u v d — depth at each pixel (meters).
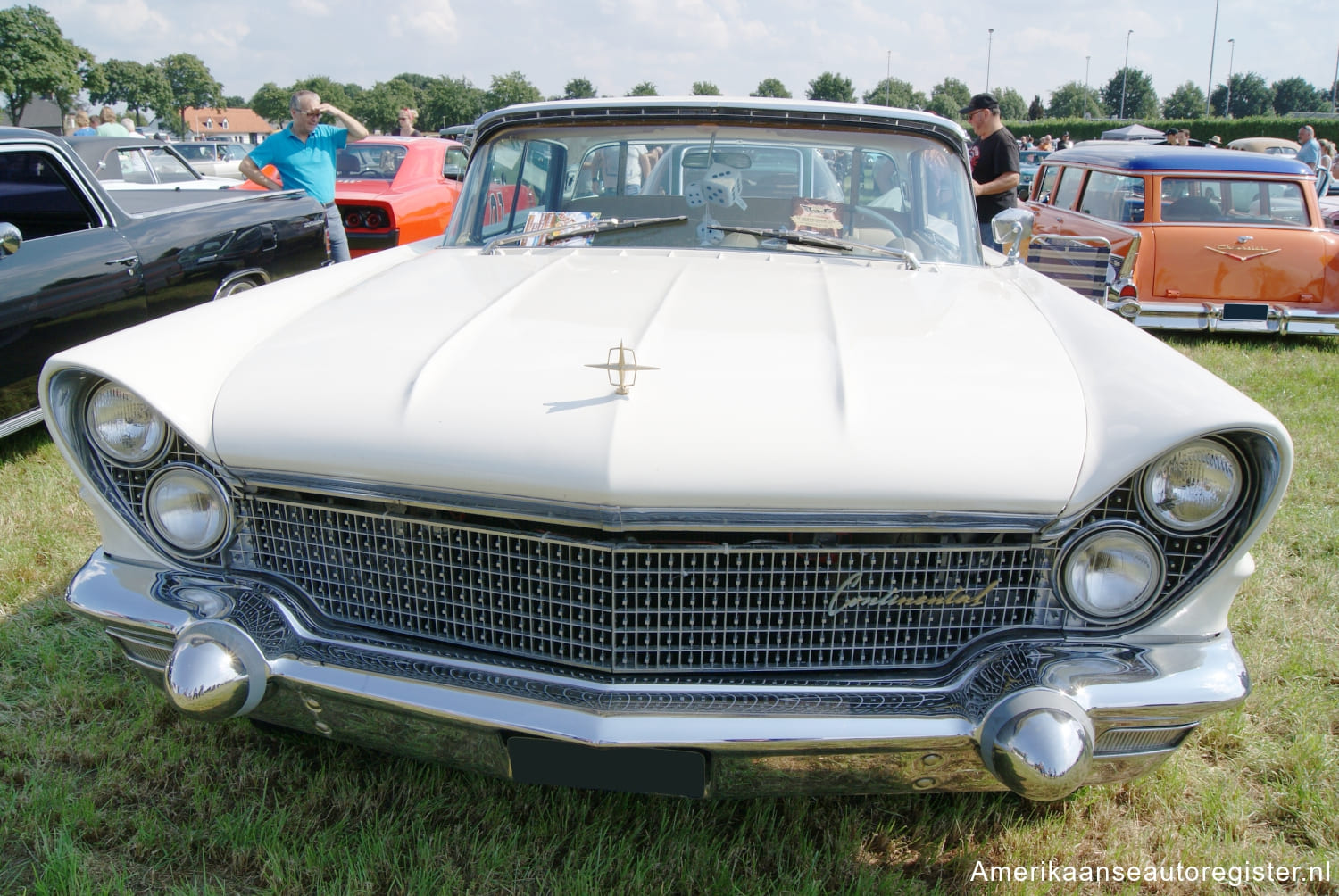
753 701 1.63
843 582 1.67
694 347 1.83
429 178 8.48
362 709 1.72
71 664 2.54
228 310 2.10
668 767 1.63
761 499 1.55
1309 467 4.29
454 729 1.67
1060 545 1.65
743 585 1.66
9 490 3.63
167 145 8.02
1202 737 2.35
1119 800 2.15
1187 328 7.05
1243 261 6.98
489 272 2.43
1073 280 5.66
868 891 1.83
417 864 1.89
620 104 2.79
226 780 2.12
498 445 1.61
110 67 104.38
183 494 1.84
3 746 2.21
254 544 1.86
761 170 2.74
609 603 1.66
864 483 1.56
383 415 1.69
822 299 2.18
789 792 1.71
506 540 1.70
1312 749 2.26
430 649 1.77
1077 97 114.81
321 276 2.44
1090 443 1.62
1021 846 1.98
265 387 1.80
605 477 1.55
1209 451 1.58
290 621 1.79
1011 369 1.79
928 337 1.92
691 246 2.71
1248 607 2.97
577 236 2.76
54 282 3.80
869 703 1.62
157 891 1.82
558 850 1.95
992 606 1.69
